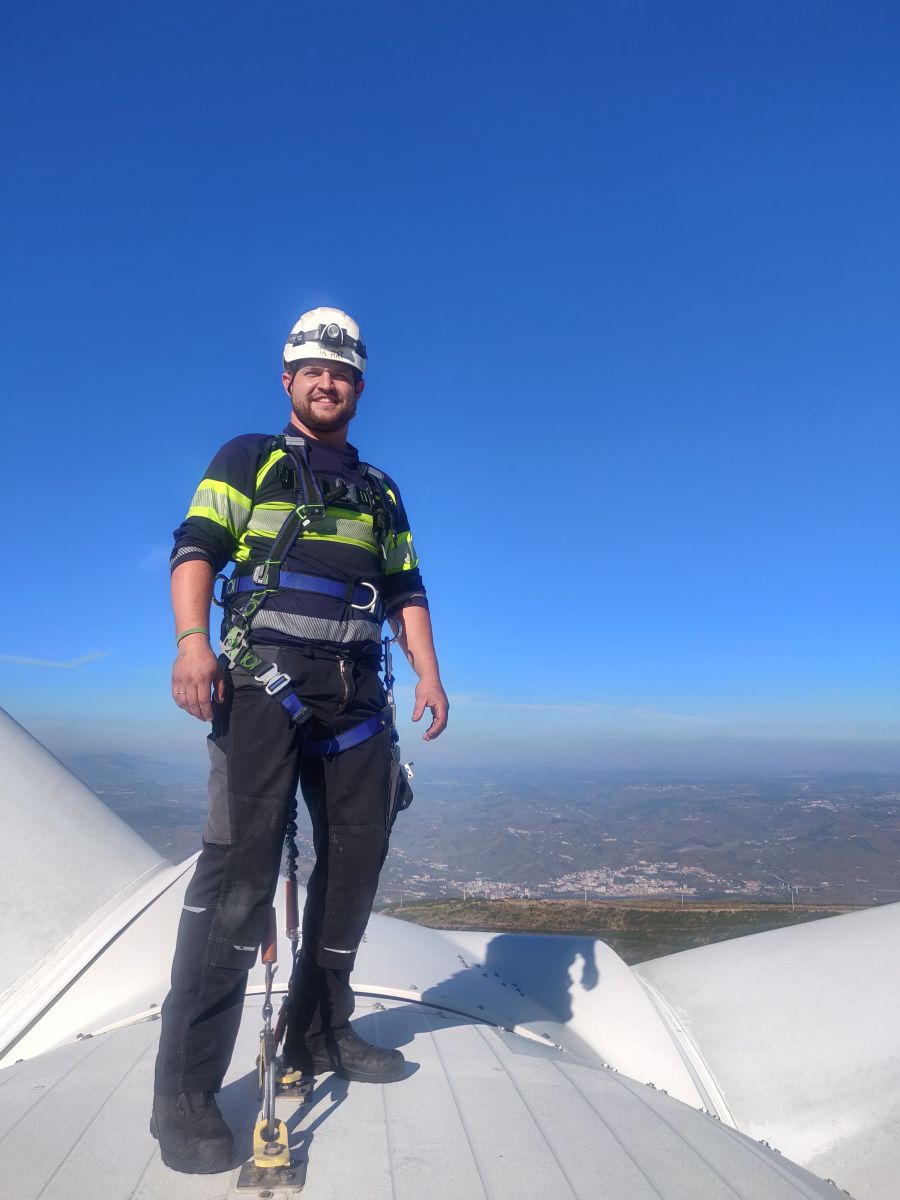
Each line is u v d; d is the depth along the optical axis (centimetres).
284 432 279
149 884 479
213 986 237
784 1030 397
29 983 402
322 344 274
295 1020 281
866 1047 375
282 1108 266
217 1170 232
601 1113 276
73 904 444
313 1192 224
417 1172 233
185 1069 236
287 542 254
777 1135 355
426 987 407
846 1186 336
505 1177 234
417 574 304
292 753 246
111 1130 252
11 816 482
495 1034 342
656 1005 434
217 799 246
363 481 278
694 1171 249
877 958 430
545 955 482
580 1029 417
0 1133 250
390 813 270
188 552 248
